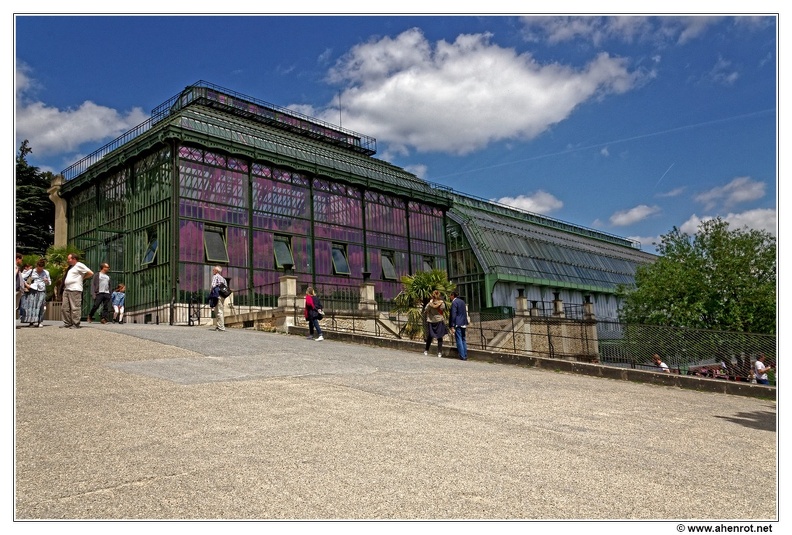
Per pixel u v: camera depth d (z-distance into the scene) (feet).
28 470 18.19
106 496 16.35
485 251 140.77
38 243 146.72
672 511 16.93
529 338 97.04
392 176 126.00
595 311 170.40
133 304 89.81
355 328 81.51
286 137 112.47
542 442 23.70
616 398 37.14
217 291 68.33
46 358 37.88
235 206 93.09
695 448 24.59
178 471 18.42
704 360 64.85
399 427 24.84
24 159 154.81
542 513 16.24
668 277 116.98
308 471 18.81
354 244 111.14
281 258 98.12
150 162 91.40
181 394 29.27
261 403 28.17
